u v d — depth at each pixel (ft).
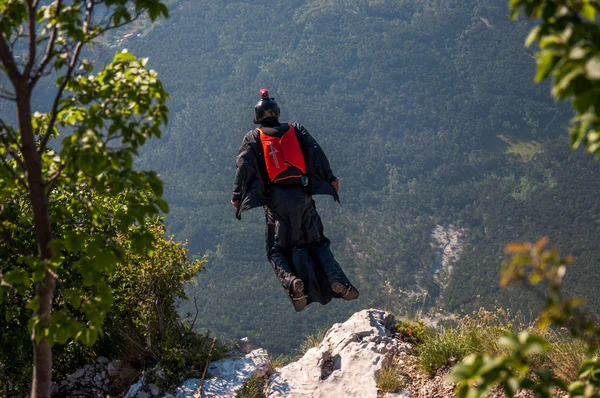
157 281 24.40
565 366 20.18
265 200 22.30
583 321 8.48
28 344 23.07
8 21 13.25
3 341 23.07
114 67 14.28
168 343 24.52
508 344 8.80
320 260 22.74
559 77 8.19
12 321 23.25
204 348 25.23
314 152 22.24
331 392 22.62
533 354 20.99
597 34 8.61
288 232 22.48
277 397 22.80
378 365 23.50
